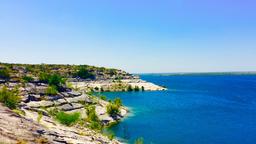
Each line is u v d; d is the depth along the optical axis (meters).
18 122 26.44
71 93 85.06
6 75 86.75
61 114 50.06
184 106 110.56
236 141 55.53
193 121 77.25
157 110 96.44
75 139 34.09
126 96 147.25
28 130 24.98
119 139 53.62
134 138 55.25
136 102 119.19
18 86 77.62
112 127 65.25
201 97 151.00
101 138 44.44
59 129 38.62
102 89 171.25
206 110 100.62
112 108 76.75
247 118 84.12
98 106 82.81
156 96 149.88
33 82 84.94
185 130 64.69
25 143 20.52
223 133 62.62
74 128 46.38
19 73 111.81
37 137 23.75
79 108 77.06
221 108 107.25
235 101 134.25
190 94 168.12
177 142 53.66
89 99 86.25
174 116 84.88
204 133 62.09
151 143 52.19
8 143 19.20
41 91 78.06
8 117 27.02
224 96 159.25
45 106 69.38
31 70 141.38
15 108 46.88
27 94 73.00
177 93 172.88
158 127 67.25
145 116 82.50
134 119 76.75
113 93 162.50
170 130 64.12
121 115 79.94
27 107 53.50
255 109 105.69
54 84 85.50
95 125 57.78
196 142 54.09
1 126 22.81
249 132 63.84
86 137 39.50
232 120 80.19
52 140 25.36
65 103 76.69
